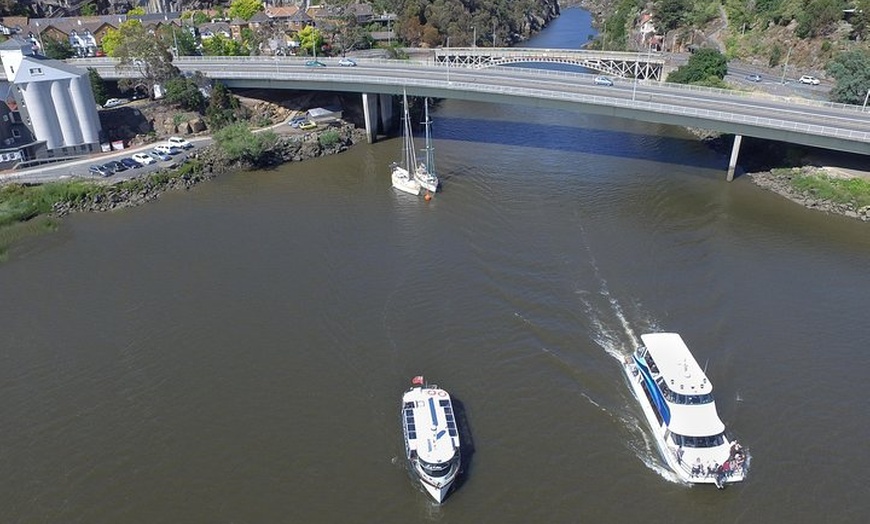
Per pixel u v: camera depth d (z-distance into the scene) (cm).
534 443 5906
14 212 10269
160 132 13675
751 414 6178
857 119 11375
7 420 6284
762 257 8894
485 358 6956
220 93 14338
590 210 10312
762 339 7188
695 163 12412
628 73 18500
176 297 8181
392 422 6194
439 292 8106
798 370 6731
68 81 11956
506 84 13625
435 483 5284
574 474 5597
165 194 11369
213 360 7044
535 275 8431
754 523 5156
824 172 11069
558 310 7712
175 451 5903
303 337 7375
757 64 17788
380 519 5228
